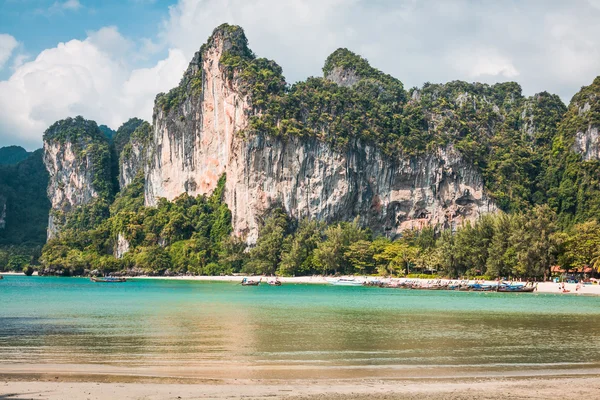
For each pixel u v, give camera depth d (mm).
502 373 39281
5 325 66250
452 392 33594
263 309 89562
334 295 128625
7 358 44344
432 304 100625
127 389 33656
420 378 37562
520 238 152000
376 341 54375
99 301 107625
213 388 34094
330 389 34094
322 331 61781
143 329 62812
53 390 33281
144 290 150625
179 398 31781
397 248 199000
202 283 194750
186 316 77812
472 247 166125
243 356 45938
